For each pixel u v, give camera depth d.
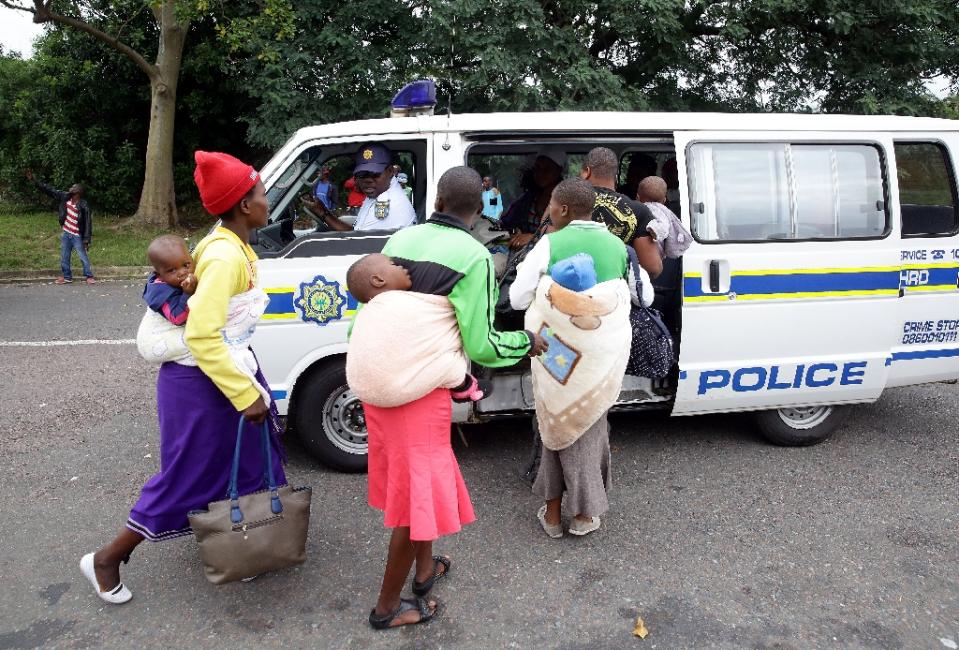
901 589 3.36
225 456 3.09
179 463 3.03
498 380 4.37
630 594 3.31
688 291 4.30
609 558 3.60
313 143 4.23
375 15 12.76
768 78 14.93
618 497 4.22
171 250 2.89
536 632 3.06
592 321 3.33
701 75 15.10
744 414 5.50
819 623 3.12
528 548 3.69
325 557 3.60
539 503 4.13
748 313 4.39
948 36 14.05
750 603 3.25
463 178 2.80
